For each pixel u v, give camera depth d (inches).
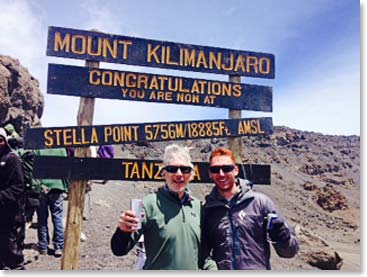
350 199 1213.1
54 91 104.0
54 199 128.3
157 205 62.1
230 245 65.0
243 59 124.8
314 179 1392.7
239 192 68.0
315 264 194.9
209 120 119.1
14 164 87.1
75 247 102.0
